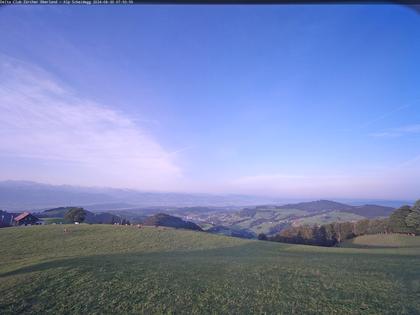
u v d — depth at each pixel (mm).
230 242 52438
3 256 33094
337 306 13734
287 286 17312
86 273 18922
